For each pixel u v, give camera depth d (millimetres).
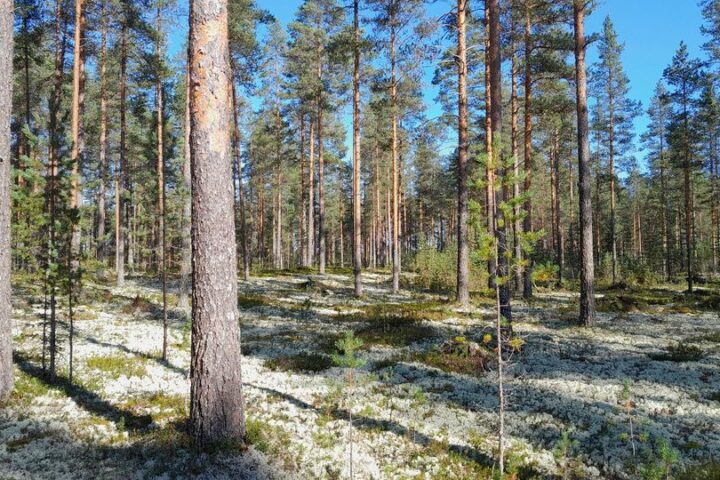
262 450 6117
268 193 57125
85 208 9992
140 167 36969
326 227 65438
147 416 7465
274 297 23734
